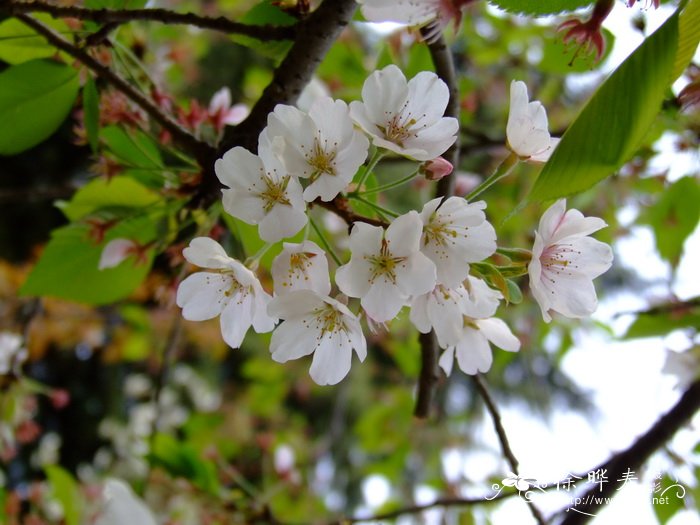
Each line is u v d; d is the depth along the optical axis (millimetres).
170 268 392
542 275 242
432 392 323
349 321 239
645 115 192
